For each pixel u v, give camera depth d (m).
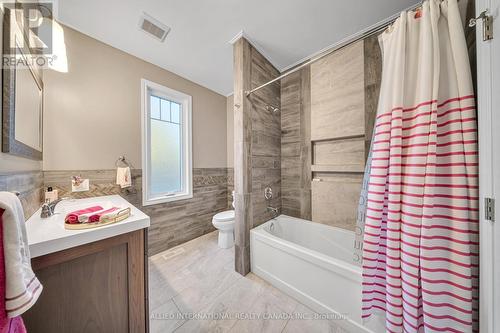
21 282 0.44
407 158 0.85
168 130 2.33
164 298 1.39
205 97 2.68
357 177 1.75
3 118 0.72
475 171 0.72
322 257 1.24
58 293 0.68
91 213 0.85
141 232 0.89
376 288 0.99
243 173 1.70
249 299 1.38
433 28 0.78
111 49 1.76
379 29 1.04
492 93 0.64
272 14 1.43
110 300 0.80
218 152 2.87
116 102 1.80
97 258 0.77
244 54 1.68
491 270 0.64
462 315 0.71
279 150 2.22
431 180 0.76
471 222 0.73
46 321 0.66
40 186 1.29
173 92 2.27
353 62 1.71
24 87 0.94
